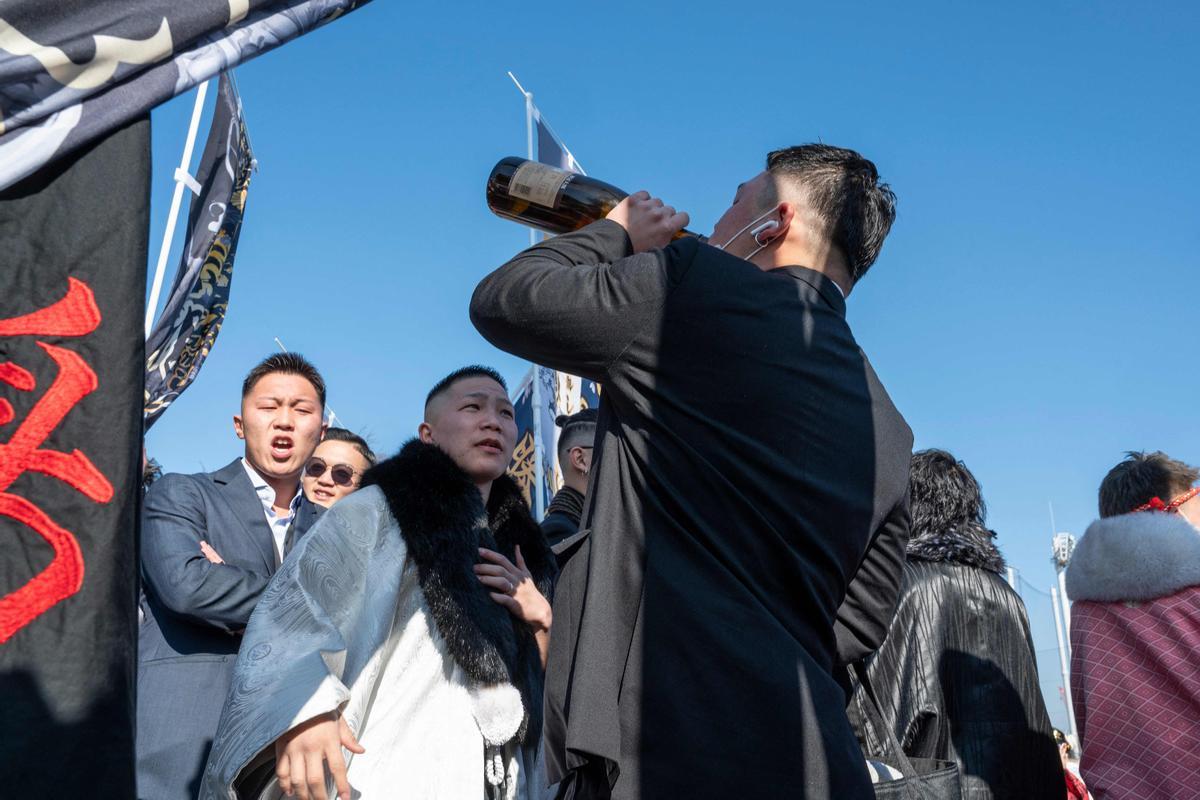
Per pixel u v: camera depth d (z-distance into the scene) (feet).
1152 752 11.09
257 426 12.32
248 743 6.68
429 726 8.09
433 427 9.82
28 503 5.07
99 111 5.44
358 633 7.90
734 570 5.61
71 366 5.23
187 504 11.51
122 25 5.52
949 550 11.43
